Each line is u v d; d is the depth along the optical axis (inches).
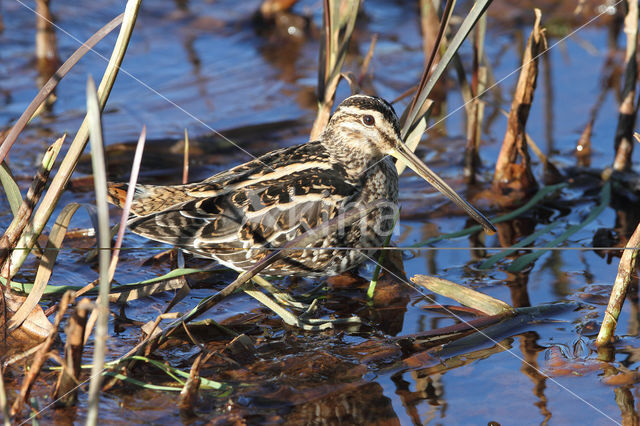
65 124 553.6
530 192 489.1
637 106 486.3
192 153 527.8
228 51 661.3
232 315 366.3
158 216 380.5
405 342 342.3
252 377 314.2
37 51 621.3
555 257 421.1
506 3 723.4
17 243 339.6
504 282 394.0
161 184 490.6
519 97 468.4
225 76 623.5
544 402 300.2
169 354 330.6
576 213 470.3
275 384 309.1
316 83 618.2
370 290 383.2
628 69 480.1
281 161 409.7
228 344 331.9
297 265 391.5
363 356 332.5
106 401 295.1
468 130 496.7
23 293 350.0
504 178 490.9
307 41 678.5
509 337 345.7
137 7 313.6
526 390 307.9
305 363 325.4
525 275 401.4
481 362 327.9
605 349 333.4
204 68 633.6
